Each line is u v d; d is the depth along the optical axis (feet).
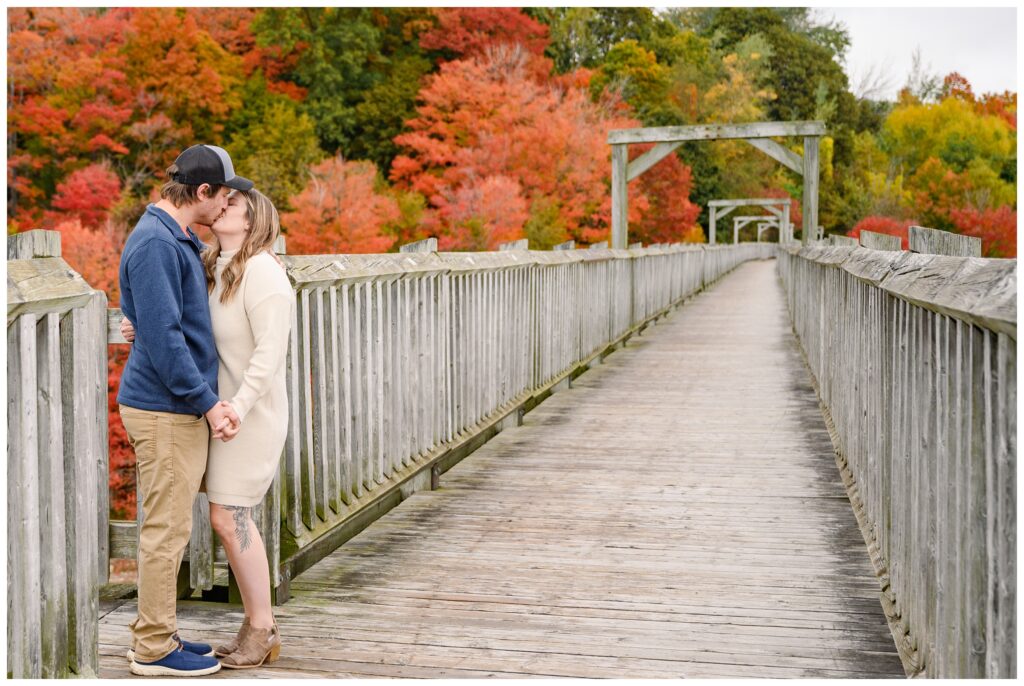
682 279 65.98
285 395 9.53
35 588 7.68
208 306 9.00
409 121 106.52
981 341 6.91
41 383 7.87
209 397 8.56
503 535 14.38
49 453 7.89
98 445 11.18
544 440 21.62
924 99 267.39
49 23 103.71
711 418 24.17
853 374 15.99
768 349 39.27
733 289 85.46
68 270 8.13
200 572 11.72
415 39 137.90
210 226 9.16
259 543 9.59
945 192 191.62
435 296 17.62
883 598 11.24
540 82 128.36
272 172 104.68
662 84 179.32
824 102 257.96
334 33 130.31
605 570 12.71
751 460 19.42
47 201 104.99
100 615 11.23
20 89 103.24
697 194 177.68
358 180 92.94
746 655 9.84
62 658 8.19
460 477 18.13
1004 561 6.15
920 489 9.27
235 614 11.24
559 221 101.04
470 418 19.84
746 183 217.15
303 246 89.04
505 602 11.51
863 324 14.56
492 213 94.84
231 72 116.67
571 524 14.94
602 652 9.95
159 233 8.48
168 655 9.25
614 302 38.40
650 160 62.34
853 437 16.02
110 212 95.09
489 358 21.21
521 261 23.03
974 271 6.95
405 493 16.49
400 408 15.61
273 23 129.59
